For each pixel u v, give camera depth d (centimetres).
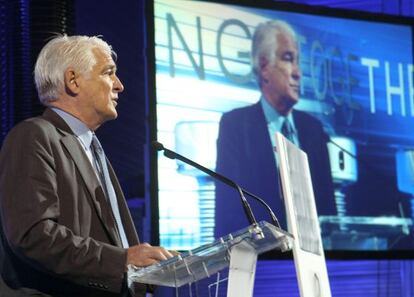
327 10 610
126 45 594
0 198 286
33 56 517
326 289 342
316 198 581
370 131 609
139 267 276
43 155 288
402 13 697
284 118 582
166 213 534
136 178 581
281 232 269
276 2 593
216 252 266
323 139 592
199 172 546
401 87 626
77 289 290
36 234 274
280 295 612
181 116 550
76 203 293
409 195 610
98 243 282
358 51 617
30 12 519
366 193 598
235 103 568
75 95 315
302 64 596
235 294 263
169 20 557
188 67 558
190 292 298
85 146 314
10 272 290
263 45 584
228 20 575
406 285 638
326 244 577
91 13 590
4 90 517
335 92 604
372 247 590
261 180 565
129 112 588
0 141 516
